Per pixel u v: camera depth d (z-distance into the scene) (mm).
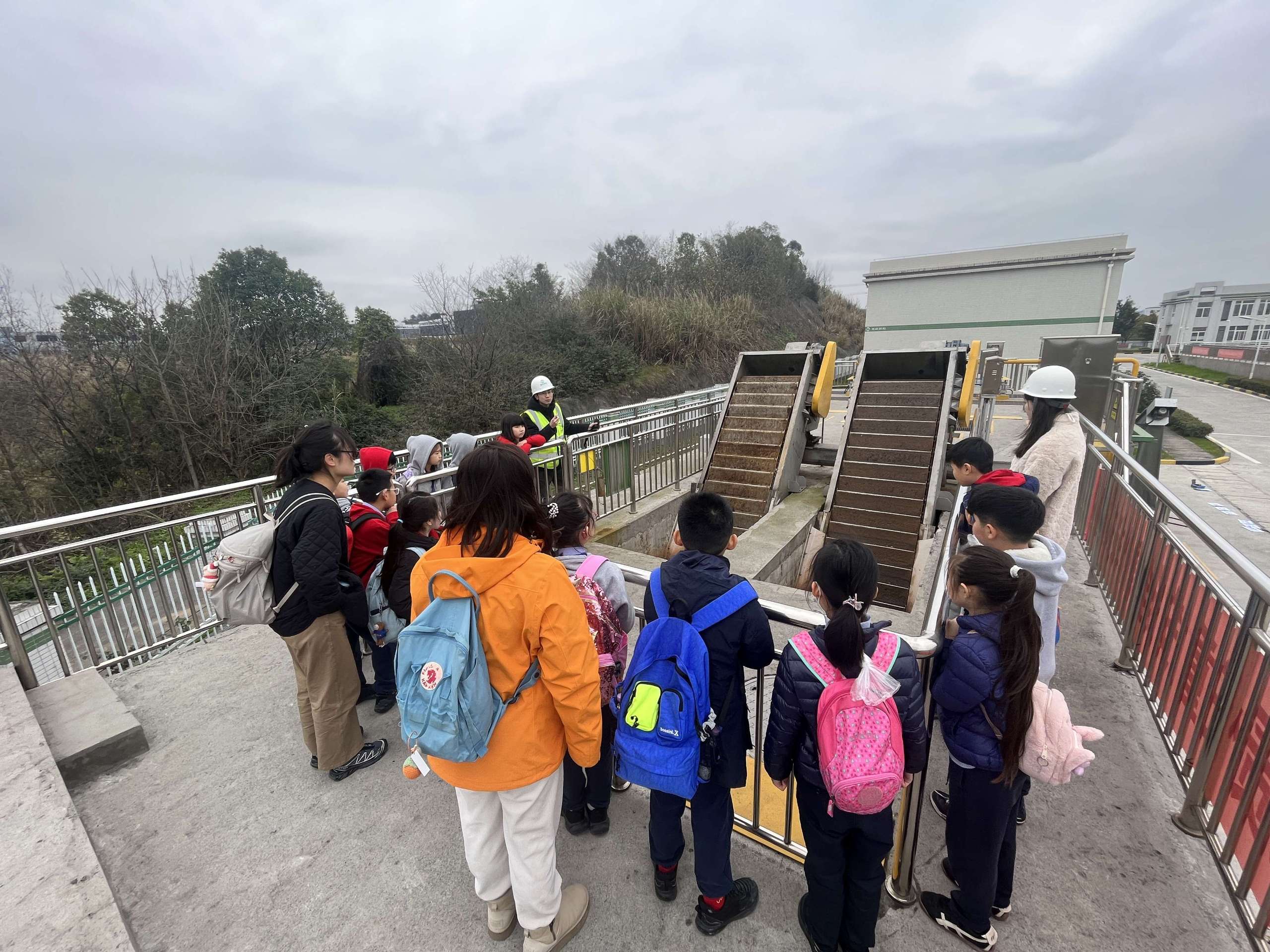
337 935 1834
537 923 1631
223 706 3074
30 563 3066
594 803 2160
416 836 2227
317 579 2176
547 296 23531
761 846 2107
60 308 12773
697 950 1736
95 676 3084
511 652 1398
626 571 2119
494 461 1400
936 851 2090
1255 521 10734
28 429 12359
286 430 15156
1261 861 1717
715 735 1571
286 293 19188
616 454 6586
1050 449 2811
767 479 7879
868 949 1666
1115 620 3521
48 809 2053
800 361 8969
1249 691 1862
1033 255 23391
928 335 25922
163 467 13859
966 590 1596
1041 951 1707
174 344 13656
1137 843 2064
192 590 3840
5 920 1633
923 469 7023
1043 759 1521
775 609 1757
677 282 33219
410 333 18688
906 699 1443
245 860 2129
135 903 1963
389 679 2977
